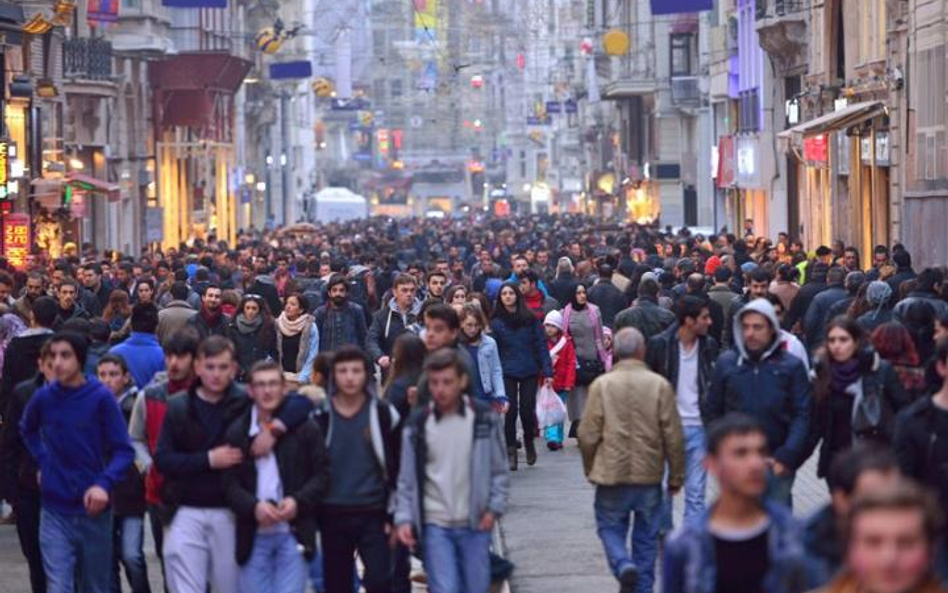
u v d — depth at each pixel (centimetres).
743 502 1748
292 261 8944
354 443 2580
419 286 6069
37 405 2786
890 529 1376
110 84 11906
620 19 19012
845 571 1431
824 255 6844
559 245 10969
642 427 2959
